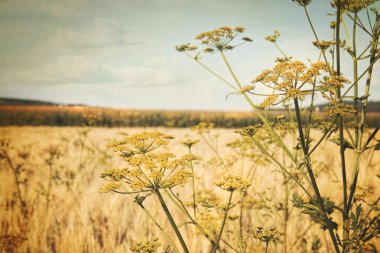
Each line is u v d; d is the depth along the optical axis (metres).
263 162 5.84
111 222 6.43
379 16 3.43
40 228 6.38
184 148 11.40
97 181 8.20
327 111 3.35
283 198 5.77
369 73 3.53
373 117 38.53
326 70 3.28
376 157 7.16
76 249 6.05
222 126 46.09
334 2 3.56
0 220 6.49
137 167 3.16
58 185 7.88
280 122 4.99
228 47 4.17
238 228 4.89
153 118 44.62
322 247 5.80
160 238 5.91
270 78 3.40
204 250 5.64
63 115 46.59
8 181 7.87
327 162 7.41
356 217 3.45
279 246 5.54
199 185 7.08
